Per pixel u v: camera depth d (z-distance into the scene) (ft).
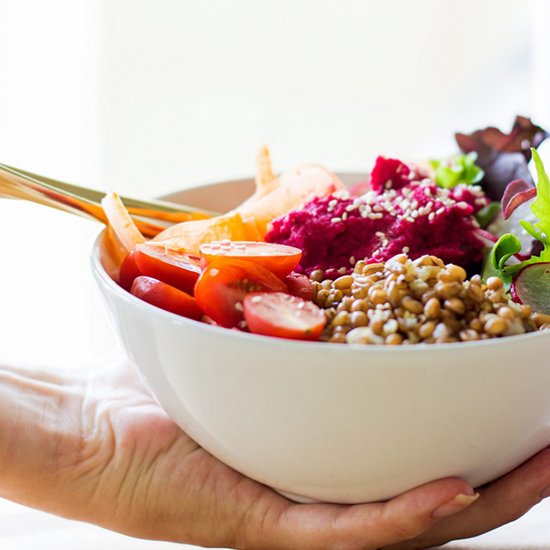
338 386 1.55
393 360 1.53
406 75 3.93
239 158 3.89
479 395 1.57
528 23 3.88
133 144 3.79
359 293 1.69
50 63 3.51
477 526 1.82
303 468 1.66
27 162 3.57
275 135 3.91
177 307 1.75
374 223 1.94
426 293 1.63
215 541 1.86
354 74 3.90
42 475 1.89
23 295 3.63
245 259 1.73
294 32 3.79
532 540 1.90
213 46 3.74
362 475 1.65
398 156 3.96
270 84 3.84
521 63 3.94
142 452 1.90
